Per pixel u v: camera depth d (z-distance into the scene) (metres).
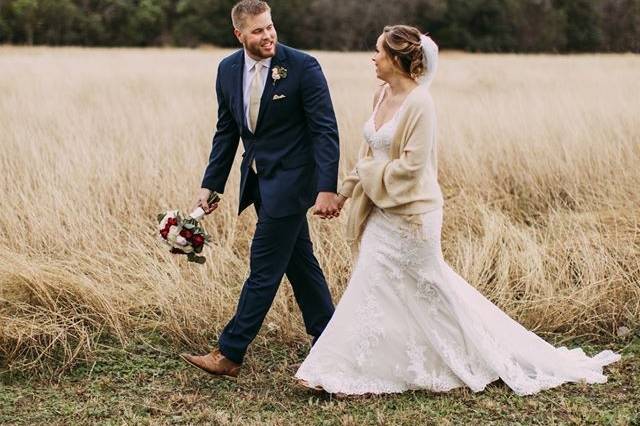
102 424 3.53
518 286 5.02
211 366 3.84
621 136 7.40
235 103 3.83
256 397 3.79
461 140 7.57
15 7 49.09
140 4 53.09
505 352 3.89
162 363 4.21
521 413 3.60
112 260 5.02
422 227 3.67
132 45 53.25
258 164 3.84
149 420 3.53
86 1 52.91
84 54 29.59
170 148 7.20
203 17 53.25
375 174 3.67
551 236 5.85
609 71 15.74
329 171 3.71
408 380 3.79
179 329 4.46
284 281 4.89
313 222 5.80
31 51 33.00
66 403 3.77
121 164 6.73
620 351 4.34
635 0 34.31
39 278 4.57
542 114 8.47
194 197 6.25
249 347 4.39
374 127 3.76
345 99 10.42
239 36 3.71
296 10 45.66
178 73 17.02
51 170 6.42
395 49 3.63
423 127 3.59
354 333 3.74
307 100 3.75
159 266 5.04
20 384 4.00
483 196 6.75
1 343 4.20
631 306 4.81
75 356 4.18
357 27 45.38
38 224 5.50
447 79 17.05
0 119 8.48
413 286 3.76
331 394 3.76
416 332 3.78
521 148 7.25
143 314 4.65
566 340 4.52
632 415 3.50
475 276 5.02
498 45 42.28
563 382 3.89
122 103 10.38
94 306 4.57
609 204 6.17
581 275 5.03
